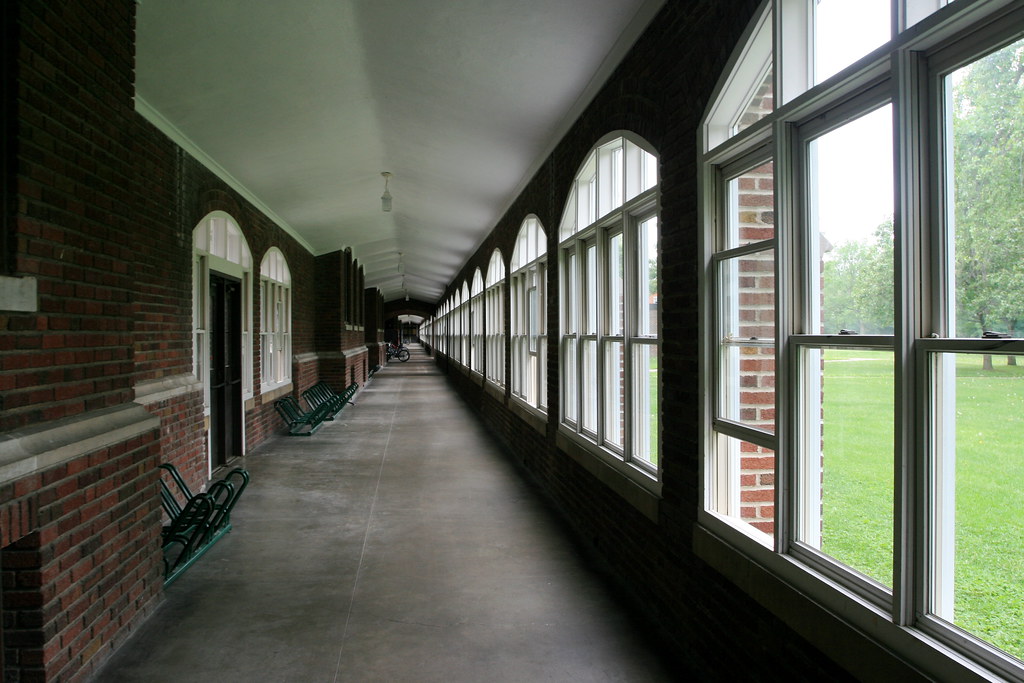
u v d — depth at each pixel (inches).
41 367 97.6
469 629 127.2
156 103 187.5
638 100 141.3
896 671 65.2
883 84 72.1
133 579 124.8
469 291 583.2
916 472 65.7
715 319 108.1
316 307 517.0
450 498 229.3
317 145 250.5
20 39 92.7
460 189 331.9
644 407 150.6
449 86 192.1
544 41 155.9
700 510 110.3
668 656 116.7
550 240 234.5
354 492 237.3
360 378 688.4
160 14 145.2
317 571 157.8
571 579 153.8
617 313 172.9
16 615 94.2
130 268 127.2
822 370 85.4
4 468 84.7
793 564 84.4
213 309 271.0
